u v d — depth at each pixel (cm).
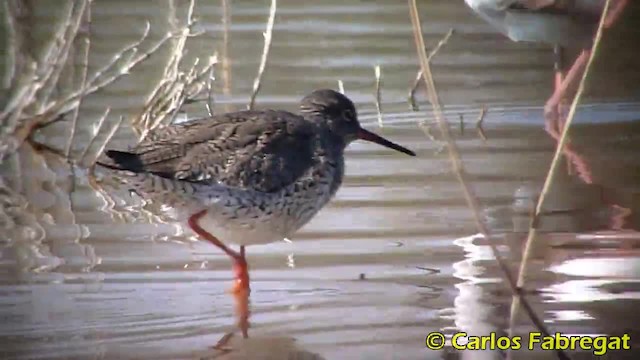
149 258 1209
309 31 1967
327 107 1259
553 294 1116
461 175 1023
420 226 1280
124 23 1945
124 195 1396
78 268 1178
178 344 1015
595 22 1673
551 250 1217
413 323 1059
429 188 1391
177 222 1311
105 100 1647
